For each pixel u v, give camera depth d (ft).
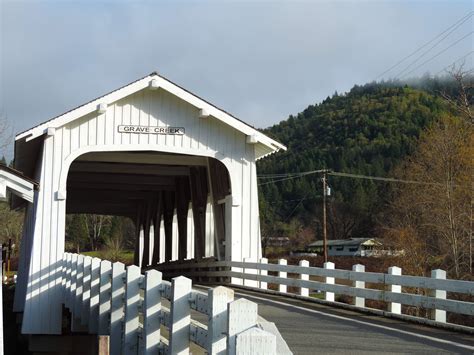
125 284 31.89
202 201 77.66
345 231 237.25
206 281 72.28
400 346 27.50
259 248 63.62
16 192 42.50
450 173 118.11
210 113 62.18
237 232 63.21
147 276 26.58
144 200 114.93
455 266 104.42
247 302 15.52
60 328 56.85
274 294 53.67
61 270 57.67
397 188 161.07
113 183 91.40
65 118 58.29
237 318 15.47
